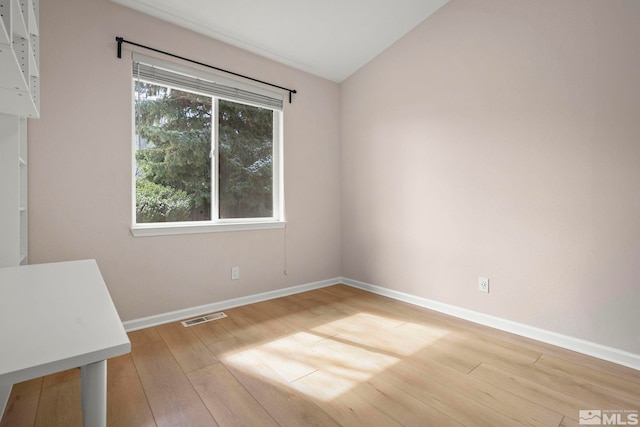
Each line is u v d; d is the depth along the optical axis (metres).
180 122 2.56
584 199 1.96
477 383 1.64
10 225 1.54
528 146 2.18
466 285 2.53
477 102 2.44
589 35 1.92
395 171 3.05
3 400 1.34
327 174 3.52
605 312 1.89
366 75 3.30
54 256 1.99
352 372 1.75
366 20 2.69
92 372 0.60
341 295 3.18
